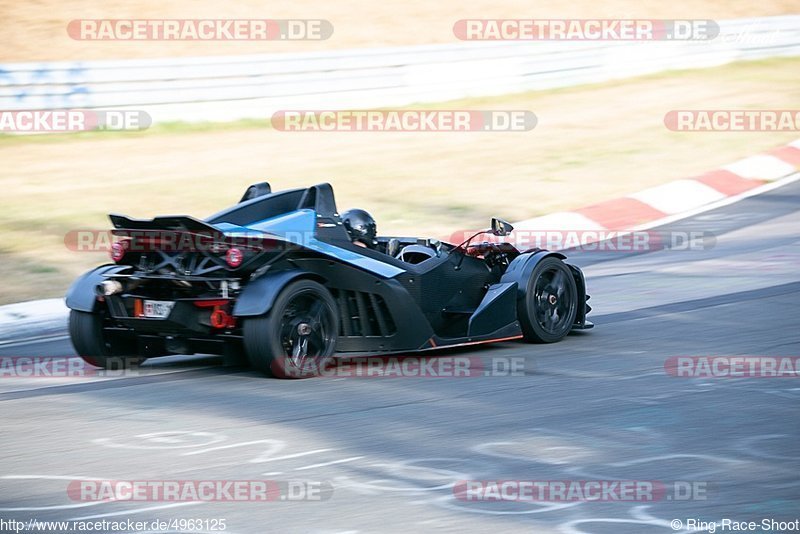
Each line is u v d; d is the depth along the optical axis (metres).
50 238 45.09
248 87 69.69
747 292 36.12
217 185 55.25
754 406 21.61
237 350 25.16
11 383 25.33
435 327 27.77
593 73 85.06
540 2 103.88
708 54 92.31
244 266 23.98
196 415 21.34
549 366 25.91
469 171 61.00
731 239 47.78
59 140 64.12
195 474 17.41
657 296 36.19
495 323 27.75
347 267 25.58
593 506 15.74
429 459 18.16
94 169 58.03
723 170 62.19
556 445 18.94
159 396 23.25
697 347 27.94
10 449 19.02
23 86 63.72
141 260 25.53
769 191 59.22
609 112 76.62
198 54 82.19
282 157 62.44
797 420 20.48
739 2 116.12
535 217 52.09
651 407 21.62
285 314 24.19
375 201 53.44
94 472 17.56
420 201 53.88
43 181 55.16
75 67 64.81
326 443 19.19
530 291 28.33
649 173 61.62
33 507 15.83
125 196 52.50
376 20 94.88
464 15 98.31
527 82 81.00
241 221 25.31
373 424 20.47
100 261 42.22
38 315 34.81
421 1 100.06
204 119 68.81
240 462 18.05
